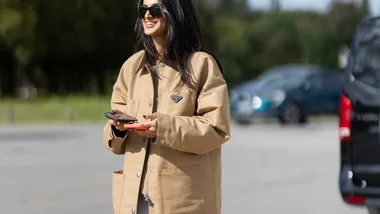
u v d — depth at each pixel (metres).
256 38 167.75
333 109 52.22
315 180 25.56
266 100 49.53
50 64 114.50
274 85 51.06
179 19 8.52
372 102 16.53
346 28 126.88
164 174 8.27
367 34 17.16
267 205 20.62
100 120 56.34
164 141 8.08
